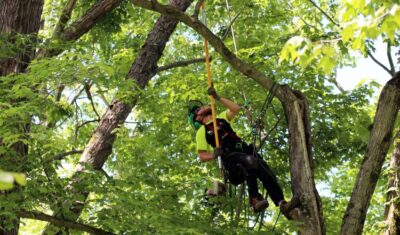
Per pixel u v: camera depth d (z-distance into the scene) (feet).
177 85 49.65
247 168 28.48
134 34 65.41
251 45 54.29
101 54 54.03
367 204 29.99
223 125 29.68
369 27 19.26
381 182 46.57
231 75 47.50
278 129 48.01
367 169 30.12
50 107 30.81
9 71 34.65
